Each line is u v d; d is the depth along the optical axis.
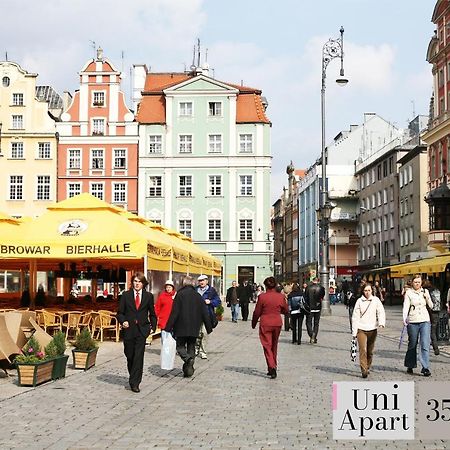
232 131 68.38
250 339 26.08
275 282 15.17
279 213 144.75
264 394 12.59
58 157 66.56
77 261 28.44
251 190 68.19
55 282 47.31
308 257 106.44
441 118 55.81
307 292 23.59
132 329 13.01
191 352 15.14
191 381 14.40
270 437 8.95
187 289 15.13
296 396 12.32
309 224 105.81
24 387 13.34
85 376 15.04
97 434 9.21
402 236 72.44
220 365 17.33
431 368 16.45
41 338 15.38
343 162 95.44
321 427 9.59
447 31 54.59
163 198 67.94
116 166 67.31
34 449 8.37
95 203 22.91
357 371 15.92
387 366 16.83
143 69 75.69
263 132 68.44
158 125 68.19
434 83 57.94
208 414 10.62
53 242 21.84
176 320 15.02
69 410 10.99
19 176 66.19
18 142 66.38
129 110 67.50
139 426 9.73
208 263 36.91
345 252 94.25
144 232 23.28
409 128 84.56
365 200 89.12
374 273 65.69
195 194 68.12
